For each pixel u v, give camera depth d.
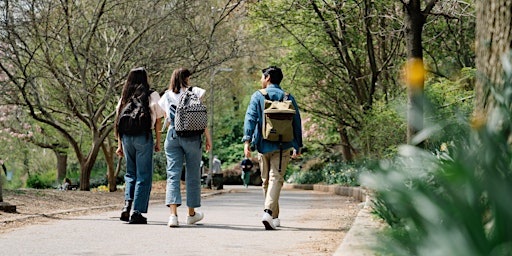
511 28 4.48
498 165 3.05
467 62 21.27
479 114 4.64
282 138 9.73
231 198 22.67
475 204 2.83
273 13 24.84
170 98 10.38
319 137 37.06
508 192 2.72
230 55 23.91
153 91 10.52
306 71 29.72
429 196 3.07
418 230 3.15
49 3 20.44
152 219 11.47
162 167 46.31
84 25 23.59
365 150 23.59
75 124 29.23
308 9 24.30
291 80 29.22
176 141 10.23
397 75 24.89
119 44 22.95
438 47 22.88
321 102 30.84
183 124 10.12
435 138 3.59
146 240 8.31
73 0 21.77
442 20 22.09
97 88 26.55
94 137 24.66
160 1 22.56
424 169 3.42
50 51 24.20
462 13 16.62
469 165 3.00
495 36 4.56
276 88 10.07
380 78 27.97
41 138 37.19
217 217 12.23
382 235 3.38
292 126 9.87
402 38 23.16
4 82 21.86
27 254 7.05
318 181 40.84
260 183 58.31
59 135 32.78
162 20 22.02
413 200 3.11
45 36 20.64
